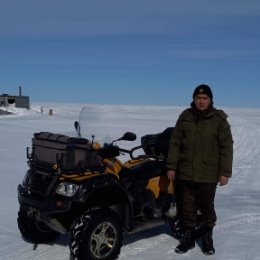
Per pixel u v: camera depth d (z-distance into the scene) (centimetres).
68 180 329
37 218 357
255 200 580
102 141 365
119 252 353
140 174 381
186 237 381
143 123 1962
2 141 1177
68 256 363
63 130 1526
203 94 354
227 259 363
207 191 365
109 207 359
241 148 1181
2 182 646
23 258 358
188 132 363
